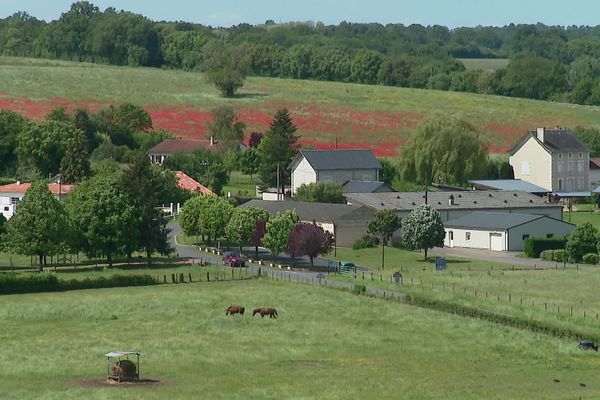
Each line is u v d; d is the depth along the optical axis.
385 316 177.88
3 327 170.88
